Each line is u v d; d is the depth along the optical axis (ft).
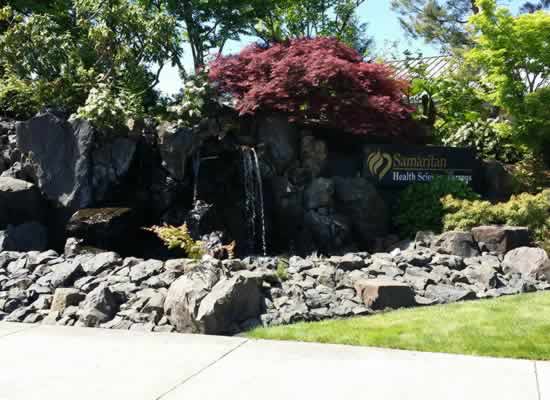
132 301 22.68
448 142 54.49
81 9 52.65
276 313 22.13
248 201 40.55
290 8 100.53
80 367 16.52
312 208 39.37
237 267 26.05
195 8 78.18
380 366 16.46
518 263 29.58
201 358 17.35
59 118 36.78
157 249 36.06
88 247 31.63
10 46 45.70
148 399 14.12
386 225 40.27
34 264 27.25
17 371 16.17
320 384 15.06
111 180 36.11
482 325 20.30
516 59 50.83
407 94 53.21
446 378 15.40
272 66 44.55
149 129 38.83
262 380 15.39
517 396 14.11
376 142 45.29
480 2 50.52
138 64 51.98
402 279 26.30
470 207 37.32
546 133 49.73
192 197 38.47
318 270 26.16
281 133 42.63
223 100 46.29
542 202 36.55
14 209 34.01
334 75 42.42
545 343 18.17
